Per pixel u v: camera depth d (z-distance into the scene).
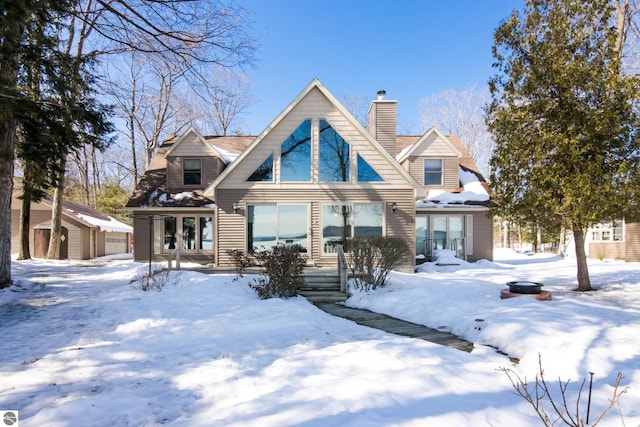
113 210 36.69
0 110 9.43
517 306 6.79
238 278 10.68
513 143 9.11
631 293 8.72
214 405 3.59
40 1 8.99
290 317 7.10
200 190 17.52
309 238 13.50
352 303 8.94
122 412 3.40
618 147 8.47
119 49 12.27
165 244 17.22
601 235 19.59
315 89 13.79
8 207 10.56
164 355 5.12
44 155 11.41
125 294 9.08
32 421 3.21
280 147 13.69
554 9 8.95
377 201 13.59
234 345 5.57
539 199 8.69
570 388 3.70
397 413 2.98
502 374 4.09
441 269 14.40
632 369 4.20
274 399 3.41
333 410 3.04
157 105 28.89
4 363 4.78
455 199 17.22
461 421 2.85
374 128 17.36
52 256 19.47
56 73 9.99
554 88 8.93
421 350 4.88
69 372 4.48
